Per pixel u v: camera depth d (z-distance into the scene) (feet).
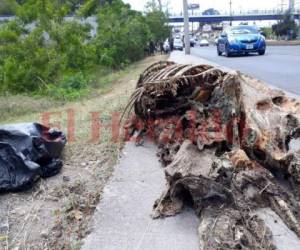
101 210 13.23
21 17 50.42
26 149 16.24
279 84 34.42
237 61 58.23
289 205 12.39
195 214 12.49
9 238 12.06
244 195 12.49
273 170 14.69
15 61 46.09
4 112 34.06
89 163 18.34
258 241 10.80
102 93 42.52
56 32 50.67
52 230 12.30
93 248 11.17
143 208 13.26
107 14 80.43
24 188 15.39
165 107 19.02
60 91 41.68
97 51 66.54
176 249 10.95
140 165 17.43
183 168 12.26
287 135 14.44
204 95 16.49
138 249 11.05
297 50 88.58
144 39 93.04
